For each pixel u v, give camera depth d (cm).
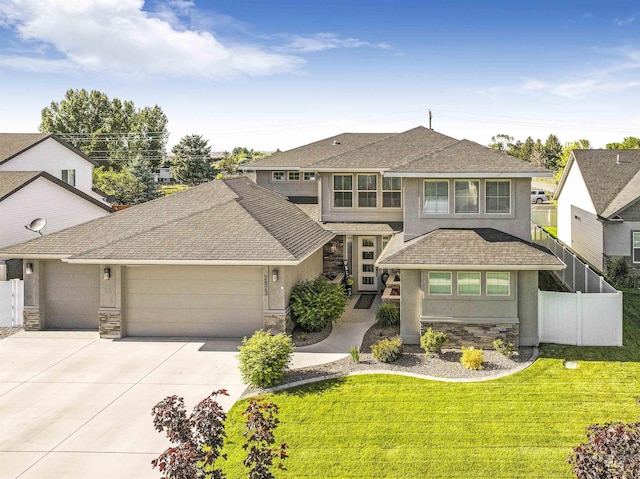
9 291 1791
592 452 600
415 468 901
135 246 1650
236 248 1599
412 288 1550
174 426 663
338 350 1514
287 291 1642
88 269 1756
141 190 5178
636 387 1220
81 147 7700
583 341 1504
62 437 1020
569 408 1116
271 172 2647
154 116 8138
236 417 1090
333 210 2216
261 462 694
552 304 1517
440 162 1736
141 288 1684
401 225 2145
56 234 1834
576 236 2806
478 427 1038
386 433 1019
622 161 2703
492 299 1495
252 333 1659
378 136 2948
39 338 1667
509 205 1673
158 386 1263
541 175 1606
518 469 891
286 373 1329
